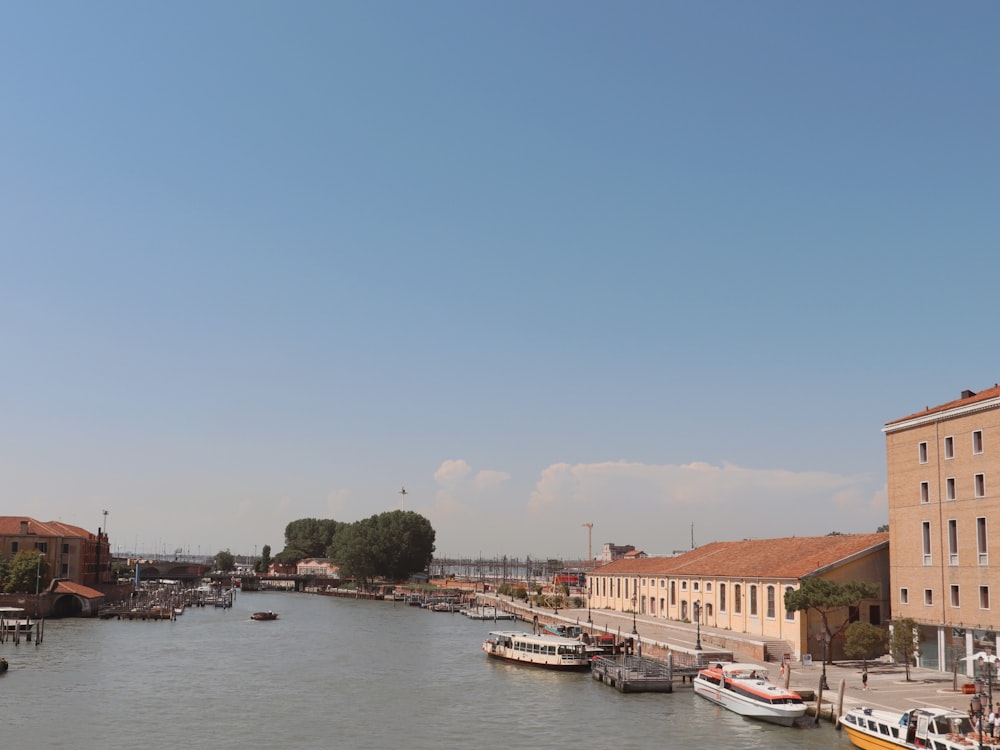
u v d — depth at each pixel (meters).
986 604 68.75
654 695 78.38
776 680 72.00
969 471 71.12
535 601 176.00
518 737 62.53
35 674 91.50
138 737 62.97
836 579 84.44
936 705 61.12
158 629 148.50
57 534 178.25
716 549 125.69
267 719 69.44
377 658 109.00
